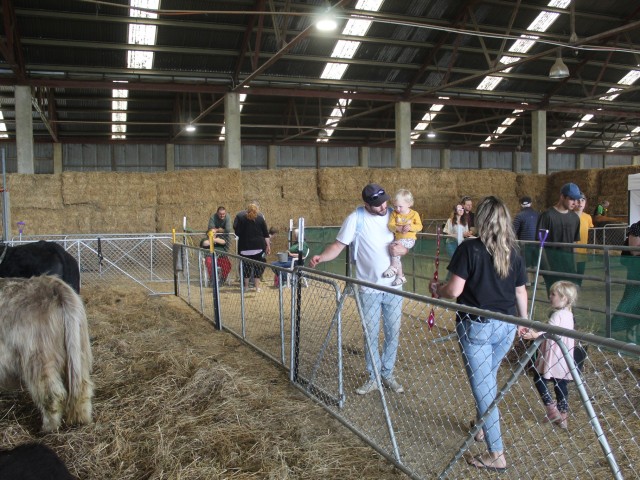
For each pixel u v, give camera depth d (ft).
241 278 18.25
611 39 53.67
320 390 12.91
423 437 10.61
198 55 48.26
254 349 17.26
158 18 43.32
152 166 78.74
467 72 56.49
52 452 6.45
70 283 14.64
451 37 51.24
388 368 12.99
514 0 46.70
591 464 9.30
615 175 50.49
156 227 43.93
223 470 9.03
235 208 45.14
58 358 10.32
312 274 13.21
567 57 57.31
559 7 47.98
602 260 16.25
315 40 49.03
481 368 9.18
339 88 56.29
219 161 81.87
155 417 10.98
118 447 9.77
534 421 11.04
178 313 22.76
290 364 14.37
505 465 9.17
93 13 42.01
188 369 13.66
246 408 11.55
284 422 11.12
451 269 9.42
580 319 17.06
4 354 10.22
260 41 45.55
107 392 12.37
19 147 46.14
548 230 17.72
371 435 10.74
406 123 58.70
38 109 52.85
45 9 41.06
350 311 20.01
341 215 48.03
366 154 88.43
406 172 50.42
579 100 61.72
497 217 9.09
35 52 45.01
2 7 39.73
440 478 8.91
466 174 53.83
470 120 81.97
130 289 28.32
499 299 9.20
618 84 63.77
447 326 18.74
